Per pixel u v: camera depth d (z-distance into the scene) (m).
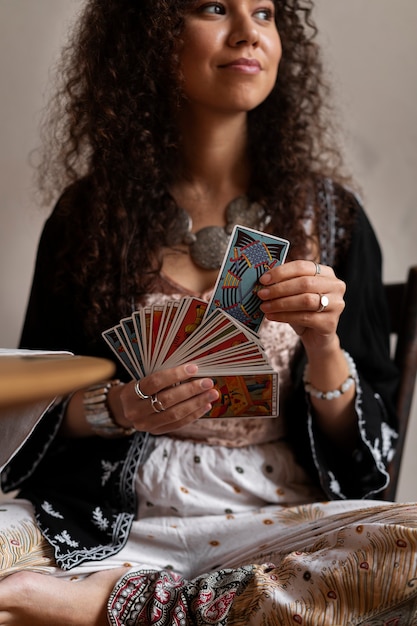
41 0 2.12
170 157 1.66
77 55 1.76
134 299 1.59
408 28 2.17
